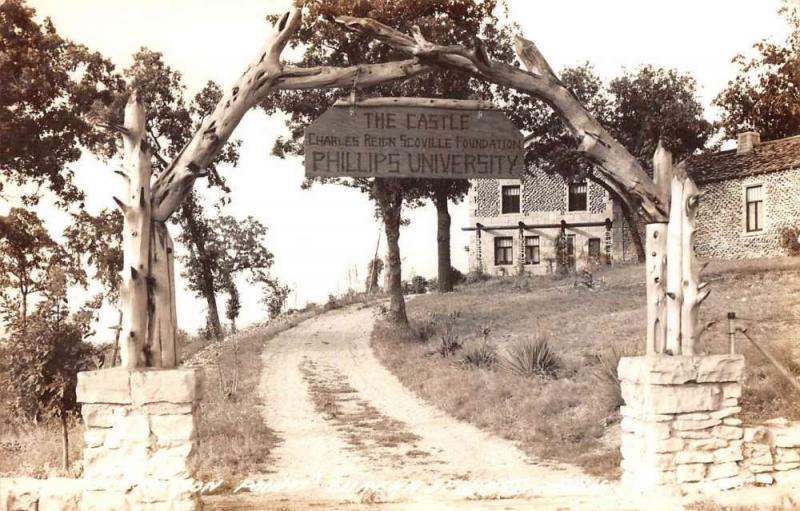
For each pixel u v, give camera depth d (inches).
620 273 1350.9
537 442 540.7
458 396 722.2
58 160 733.3
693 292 340.8
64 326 467.2
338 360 1007.0
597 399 588.4
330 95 1103.6
